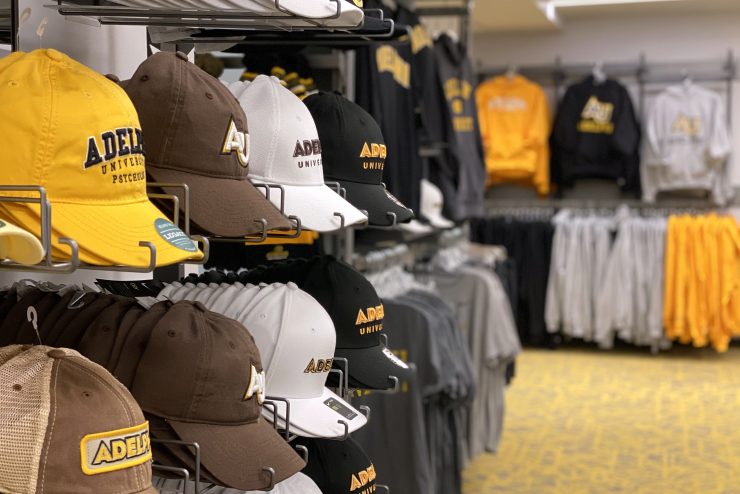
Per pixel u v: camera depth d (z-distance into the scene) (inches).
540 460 183.6
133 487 44.1
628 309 294.2
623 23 327.6
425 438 138.2
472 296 174.1
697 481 170.2
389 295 142.5
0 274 66.7
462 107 217.3
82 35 74.5
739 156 315.6
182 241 46.9
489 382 175.0
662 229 292.5
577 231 301.7
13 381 42.1
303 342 65.4
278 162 65.6
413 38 176.7
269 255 111.8
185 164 54.5
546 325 309.3
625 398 236.5
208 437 53.1
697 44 320.5
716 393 242.4
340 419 66.1
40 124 42.8
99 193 44.5
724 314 287.6
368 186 81.3
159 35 82.0
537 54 337.1
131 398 45.3
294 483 68.0
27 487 40.8
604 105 316.2
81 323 54.9
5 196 40.6
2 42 69.0
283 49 104.6
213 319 56.0
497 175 328.8
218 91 56.8
